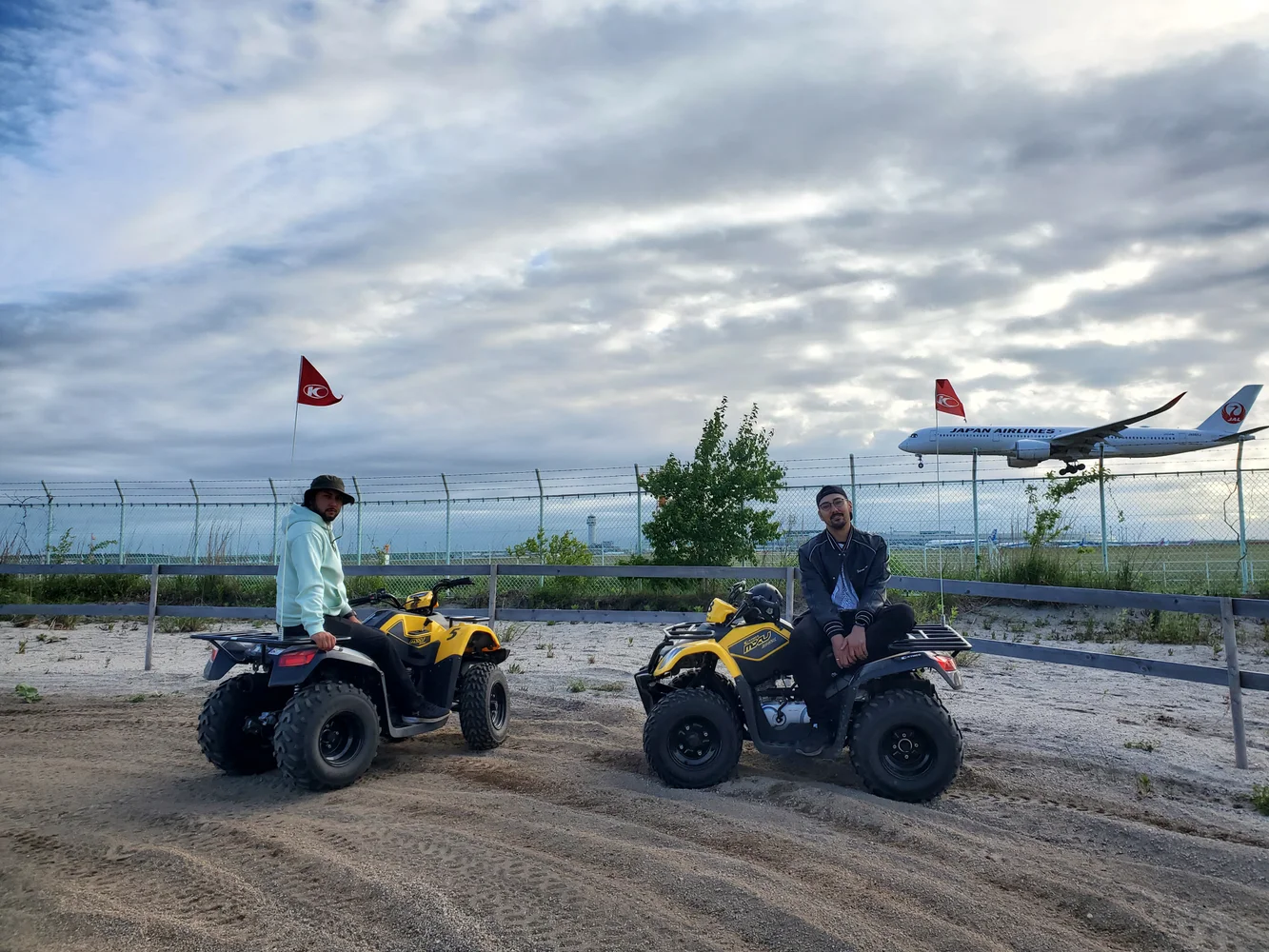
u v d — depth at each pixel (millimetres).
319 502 5539
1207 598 5898
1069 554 15977
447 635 6254
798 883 3734
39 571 10484
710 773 5184
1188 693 8297
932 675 8891
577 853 4055
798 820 4590
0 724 7113
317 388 7301
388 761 5938
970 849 4191
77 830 4488
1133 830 4395
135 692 8555
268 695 5770
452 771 5641
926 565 16297
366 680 5699
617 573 9539
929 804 4906
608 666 9797
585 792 5078
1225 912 3576
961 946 3188
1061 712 7398
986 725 6832
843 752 6020
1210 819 4746
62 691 8602
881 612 5145
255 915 3439
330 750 5266
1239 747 5684
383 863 3896
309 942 3207
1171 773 5559
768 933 3285
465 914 3396
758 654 5285
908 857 4070
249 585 17562
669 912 3449
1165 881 3855
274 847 4148
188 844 4266
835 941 3197
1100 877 3877
